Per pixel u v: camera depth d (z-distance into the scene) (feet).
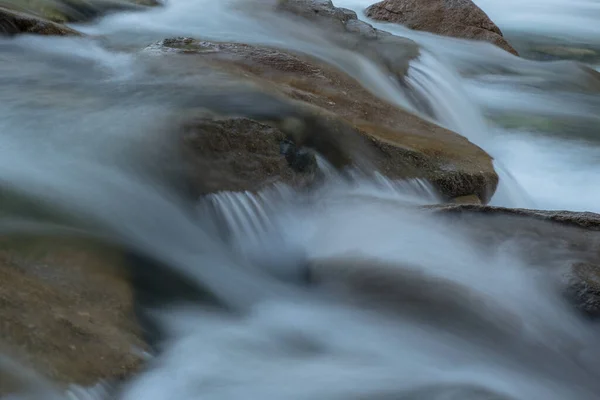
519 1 70.23
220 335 16.10
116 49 29.99
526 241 19.16
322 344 16.51
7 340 12.61
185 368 14.58
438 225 20.01
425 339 16.90
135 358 13.93
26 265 15.14
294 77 28.66
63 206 18.19
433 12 50.78
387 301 17.75
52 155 20.34
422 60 37.17
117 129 21.48
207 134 20.90
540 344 16.89
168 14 40.55
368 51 36.50
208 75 25.66
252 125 21.70
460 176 23.97
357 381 15.31
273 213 20.51
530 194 29.58
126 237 17.99
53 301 14.19
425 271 18.24
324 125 23.02
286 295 18.29
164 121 21.59
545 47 56.24
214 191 20.02
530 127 36.32
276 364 15.48
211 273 18.24
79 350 13.29
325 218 20.93
